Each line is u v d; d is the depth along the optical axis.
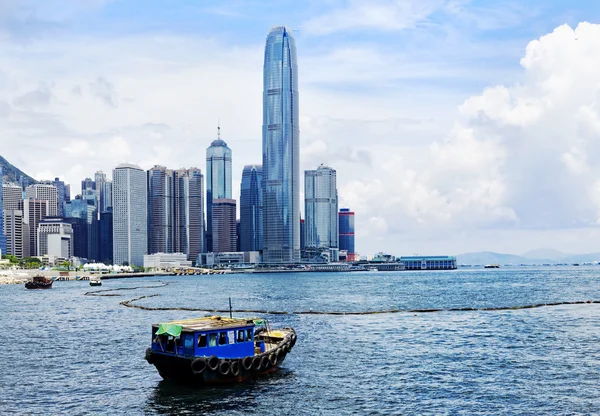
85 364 81.25
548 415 56.28
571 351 86.88
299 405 59.81
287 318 133.62
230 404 60.12
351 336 103.62
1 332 116.75
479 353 86.19
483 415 56.53
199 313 152.25
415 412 57.56
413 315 138.25
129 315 148.38
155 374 73.50
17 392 66.38
